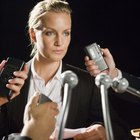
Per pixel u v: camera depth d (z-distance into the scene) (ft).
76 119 5.34
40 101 3.33
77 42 9.43
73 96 5.32
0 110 5.16
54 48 4.90
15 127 5.22
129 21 9.32
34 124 2.87
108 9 9.38
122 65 9.36
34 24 4.99
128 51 9.34
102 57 4.88
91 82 5.46
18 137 2.85
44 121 2.88
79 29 9.43
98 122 4.89
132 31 9.32
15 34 9.79
